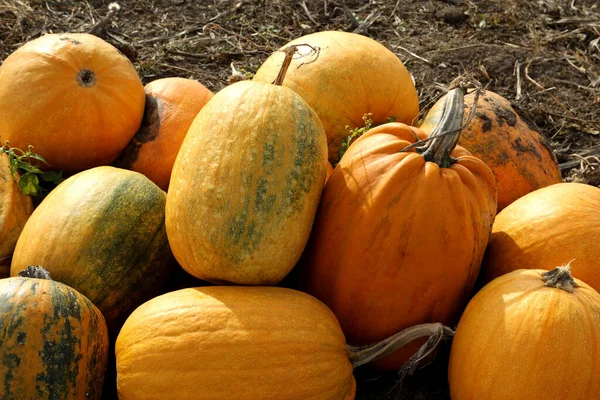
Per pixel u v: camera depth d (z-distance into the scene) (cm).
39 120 183
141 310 158
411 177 158
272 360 151
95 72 186
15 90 183
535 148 199
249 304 155
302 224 159
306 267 171
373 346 161
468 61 297
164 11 316
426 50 303
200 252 157
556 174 203
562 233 169
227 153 155
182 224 157
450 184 158
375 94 199
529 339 151
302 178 158
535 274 158
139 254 171
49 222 168
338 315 168
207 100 200
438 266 160
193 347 152
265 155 155
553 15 339
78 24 299
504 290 157
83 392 156
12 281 156
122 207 170
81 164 191
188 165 158
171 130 194
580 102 278
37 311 153
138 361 153
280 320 154
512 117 200
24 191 180
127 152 195
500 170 195
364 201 160
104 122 187
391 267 160
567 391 149
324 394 154
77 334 155
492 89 284
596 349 150
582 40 319
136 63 276
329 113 198
